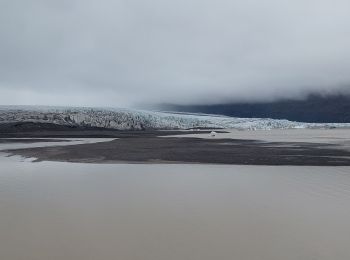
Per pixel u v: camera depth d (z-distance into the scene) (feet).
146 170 70.18
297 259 27.09
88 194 48.19
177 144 147.23
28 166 75.92
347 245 29.78
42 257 27.73
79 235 32.45
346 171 67.41
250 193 48.49
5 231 33.58
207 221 36.27
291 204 42.47
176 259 27.14
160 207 41.55
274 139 193.77
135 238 31.63
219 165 77.30
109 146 133.28
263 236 31.99
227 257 27.48
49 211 39.93
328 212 39.14
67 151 109.60
